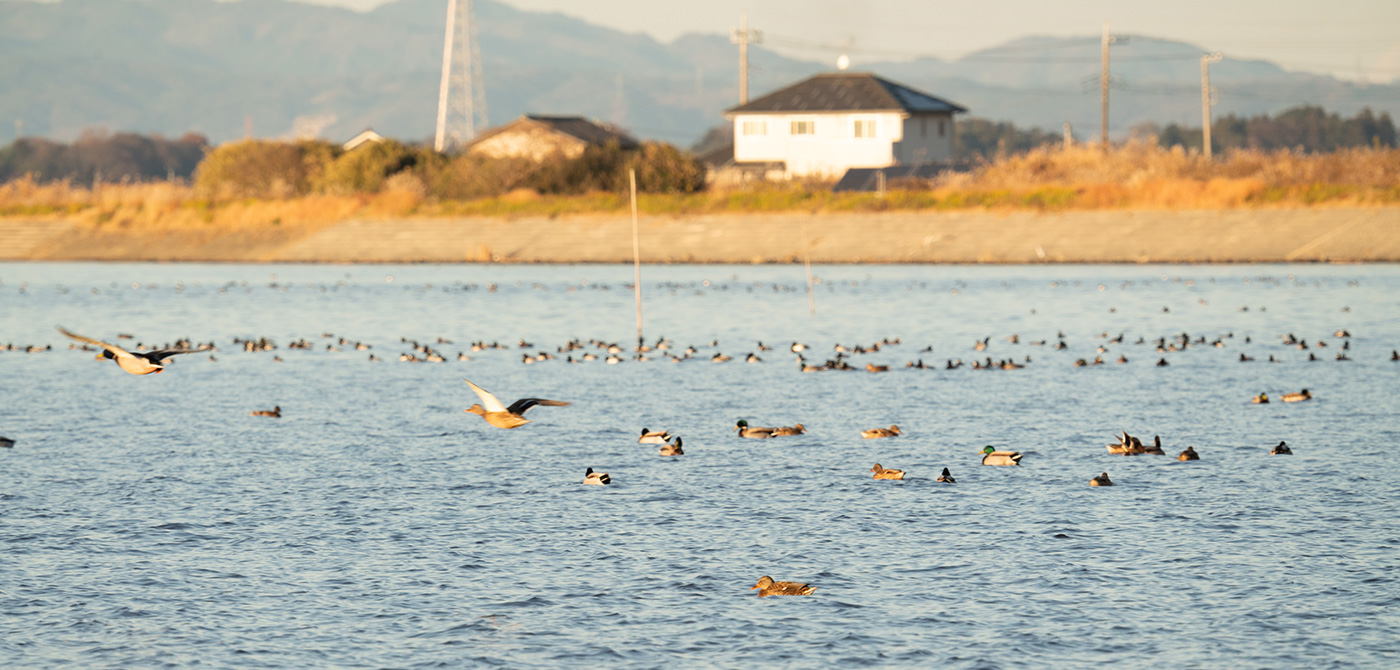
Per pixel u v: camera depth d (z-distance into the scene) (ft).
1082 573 94.32
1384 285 309.01
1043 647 80.89
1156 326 256.32
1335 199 371.97
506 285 363.56
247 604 89.76
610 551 100.83
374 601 90.02
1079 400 172.35
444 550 101.71
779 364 214.07
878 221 405.39
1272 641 81.35
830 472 127.75
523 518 111.04
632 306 310.24
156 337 262.06
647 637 82.99
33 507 115.65
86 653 81.25
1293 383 183.42
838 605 88.28
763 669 77.97
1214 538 102.47
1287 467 127.34
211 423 160.45
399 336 261.65
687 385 190.90
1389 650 79.61
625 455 137.49
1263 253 360.69
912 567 96.17
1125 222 383.86
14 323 286.66
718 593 90.99
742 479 124.98
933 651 80.38
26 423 160.97
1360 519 107.34
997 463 130.00
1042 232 387.55
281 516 112.27
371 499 118.32
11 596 91.30
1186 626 83.87
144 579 95.04
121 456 138.92
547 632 84.02
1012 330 256.73
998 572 94.73
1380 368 195.72
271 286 368.68
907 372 202.49
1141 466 129.08
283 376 205.05
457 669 78.43
